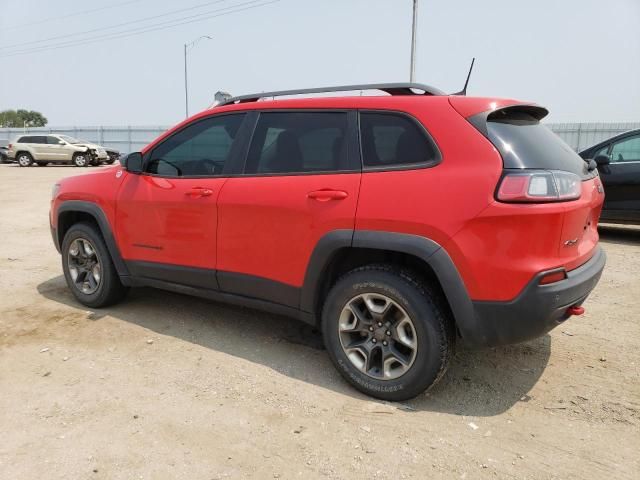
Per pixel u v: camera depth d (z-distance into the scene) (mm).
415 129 2857
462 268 2619
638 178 7227
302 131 3270
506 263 2541
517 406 2902
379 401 2943
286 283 3240
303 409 2846
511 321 2588
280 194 3199
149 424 2682
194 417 2752
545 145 2914
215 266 3547
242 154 3484
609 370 3328
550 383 3164
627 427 2693
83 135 39094
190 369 3307
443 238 2643
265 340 3785
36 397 2938
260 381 3158
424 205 2697
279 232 3207
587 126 24812
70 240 4395
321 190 3031
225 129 3619
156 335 3844
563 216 2580
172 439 2555
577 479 2291
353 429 2656
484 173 2596
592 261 3014
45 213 10172
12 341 3709
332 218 2965
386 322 2898
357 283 2922
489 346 2725
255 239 3320
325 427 2674
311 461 2400
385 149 2936
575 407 2889
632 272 5680
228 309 4410
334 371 3311
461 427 2688
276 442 2543
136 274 4059
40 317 4180
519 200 2506
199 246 3607
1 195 13195
